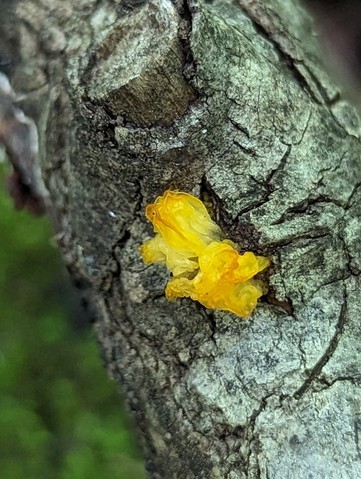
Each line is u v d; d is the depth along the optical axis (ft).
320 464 0.43
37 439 0.98
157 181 0.45
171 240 0.43
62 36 0.55
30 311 1.04
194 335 0.47
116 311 0.50
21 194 0.65
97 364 1.01
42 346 1.02
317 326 0.45
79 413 0.99
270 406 0.45
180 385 0.47
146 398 0.49
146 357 0.49
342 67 0.52
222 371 0.46
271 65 0.46
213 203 0.45
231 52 0.43
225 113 0.43
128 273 0.48
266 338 0.45
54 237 0.59
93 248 0.50
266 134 0.44
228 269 0.43
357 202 0.46
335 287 0.46
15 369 1.02
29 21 0.57
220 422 0.46
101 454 0.96
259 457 0.44
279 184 0.45
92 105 0.42
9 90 0.59
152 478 0.51
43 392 1.01
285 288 0.45
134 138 0.43
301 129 0.45
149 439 0.50
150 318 0.48
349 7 0.54
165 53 0.41
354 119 0.49
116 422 0.98
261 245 0.44
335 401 0.44
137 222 0.47
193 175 0.44
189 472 0.48
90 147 0.44
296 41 0.50
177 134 0.43
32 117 0.58
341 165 0.46
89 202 0.49
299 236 0.45
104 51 0.42
